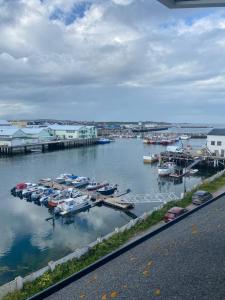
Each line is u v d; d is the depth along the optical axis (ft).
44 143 305.53
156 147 353.72
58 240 87.30
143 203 116.78
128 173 189.67
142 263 50.16
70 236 90.17
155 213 79.00
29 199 130.00
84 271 48.29
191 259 50.24
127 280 45.19
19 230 94.99
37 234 91.81
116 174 186.50
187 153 212.02
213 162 194.29
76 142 351.87
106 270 48.88
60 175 176.76
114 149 329.93
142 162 233.96
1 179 169.48
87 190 142.41
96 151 308.60
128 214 107.96
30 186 144.36
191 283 43.21
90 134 391.24
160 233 63.93
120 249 55.26
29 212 112.98
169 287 42.60
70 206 110.93
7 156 263.29
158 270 47.42
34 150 303.27
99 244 62.34
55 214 109.50
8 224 100.22
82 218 105.50
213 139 201.16
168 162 204.33
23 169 202.08
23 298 44.14
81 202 114.52
